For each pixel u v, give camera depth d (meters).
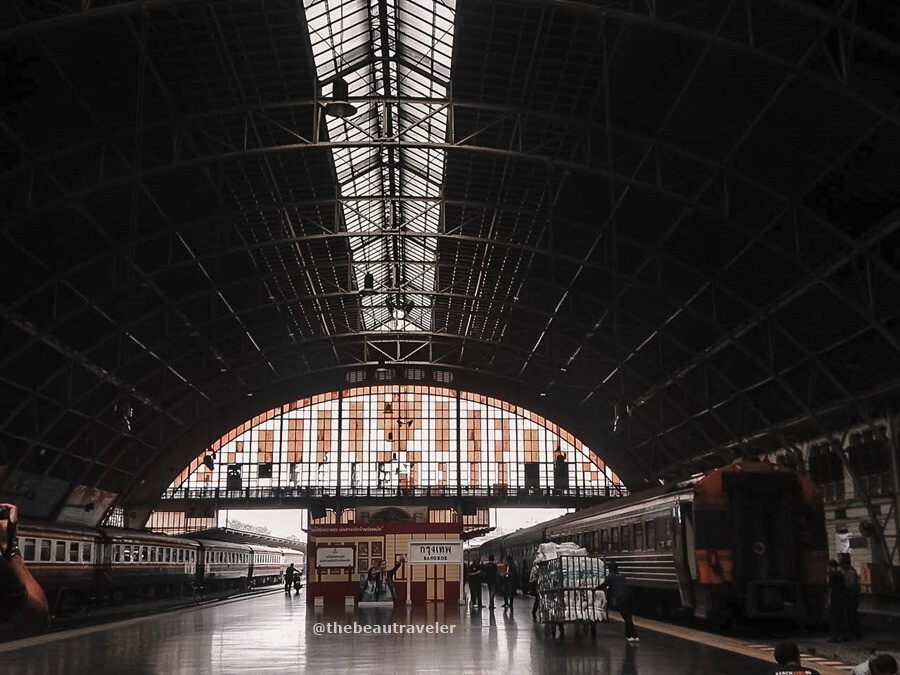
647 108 32.16
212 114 33.00
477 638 23.61
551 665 17.69
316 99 33.44
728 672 16.42
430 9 30.50
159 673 16.88
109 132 33.12
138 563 49.84
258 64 32.03
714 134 32.12
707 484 26.02
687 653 19.75
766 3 25.38
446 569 41.59
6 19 25.62
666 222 40.00
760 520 25.97
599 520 41.28
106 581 45.03
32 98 30.11
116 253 41.38
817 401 46.56
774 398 49.53
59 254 40.66
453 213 46.62
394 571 40.72
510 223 45.91
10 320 41.12
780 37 26.62
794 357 44.56
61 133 32.41
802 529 25.64
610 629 26.59
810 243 35.94
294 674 16.59
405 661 18.52
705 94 30.06
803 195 33.00
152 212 40.16
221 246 46.69
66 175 35.41
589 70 31.14
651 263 44.78
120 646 22.20
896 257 33.16
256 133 34.16
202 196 40.78
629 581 34.41
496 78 33.09
